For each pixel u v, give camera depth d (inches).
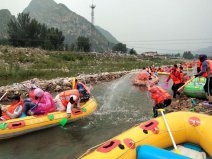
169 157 170.9
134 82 694.5
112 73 898.7
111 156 178.2
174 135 226.2
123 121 349.7
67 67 1054.4
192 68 1416.1
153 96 320.2
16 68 802.2
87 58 1567.4
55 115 318.3
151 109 415.5
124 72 984.3
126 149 188.7
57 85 605.6
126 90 603.2
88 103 369.1
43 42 2066.9
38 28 2094.0
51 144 271.0
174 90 467.5
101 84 706.2
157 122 226.4
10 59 1082.1
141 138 205.2
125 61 1781.5
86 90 365.4
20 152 253.1
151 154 177.8
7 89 511.2
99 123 340.2
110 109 416.2
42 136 291.4
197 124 229.3
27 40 2020.2
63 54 1476.4
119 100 485.7
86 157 175.8
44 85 582.6
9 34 2025.1
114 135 296.8
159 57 2950.3
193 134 230.1
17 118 291.6
